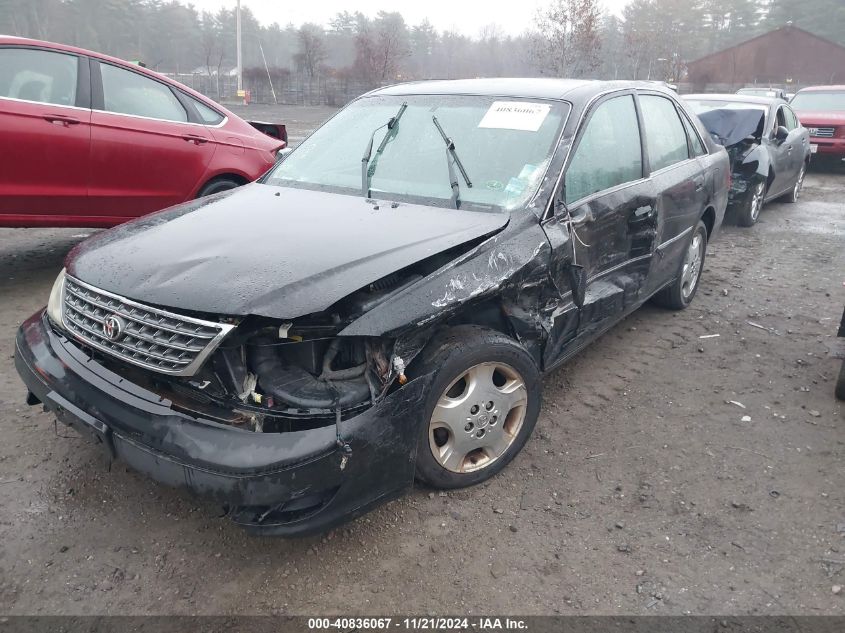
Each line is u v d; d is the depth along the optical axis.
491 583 2.74
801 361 4.80
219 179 6.52
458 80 4.59
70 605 2.59
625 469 3.49
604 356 4.83
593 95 4.04
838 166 14.38
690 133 5.35
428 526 3.04
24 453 3.46
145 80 6.03
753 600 2.67
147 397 2.67
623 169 4.21
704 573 2.80
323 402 2.57
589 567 2.83
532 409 3.41
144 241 3.10
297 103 39.34
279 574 2.76
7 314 5.18
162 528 2.99
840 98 14.81
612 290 4.07
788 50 54.12
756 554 2.91
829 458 3.61
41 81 5.34
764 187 9.14
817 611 2.62
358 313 2.66
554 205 3.47
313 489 2.51
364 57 37.94
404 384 2.77
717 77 55.16
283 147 7.20
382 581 2.74
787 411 4.09
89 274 2.90
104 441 2.70
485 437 3.23
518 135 3.77
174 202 6.17
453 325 3.21
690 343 5.08
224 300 2.52
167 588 2.68
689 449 3.68
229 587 2.69
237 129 6.70
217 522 3.04
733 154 8.86
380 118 4.26
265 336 2.62
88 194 5.61
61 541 2.90
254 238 3.03
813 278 6.82
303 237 3.03
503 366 3.21
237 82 40.44
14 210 5.28
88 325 2.83
